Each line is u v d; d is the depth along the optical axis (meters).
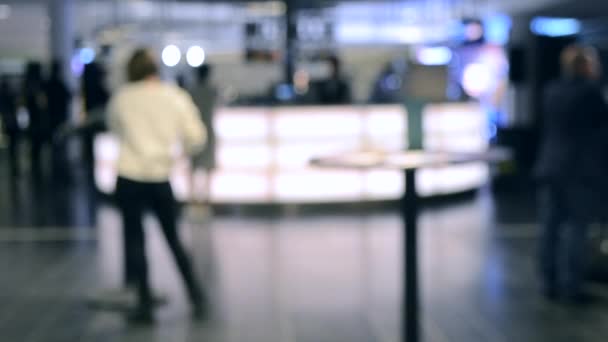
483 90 16.02
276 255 6.75
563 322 4.75
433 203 9.84
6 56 27.31
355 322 4.79
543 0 14.45
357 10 20.34
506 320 4.79
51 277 6.09
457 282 5.75
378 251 6.86
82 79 13.09
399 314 4.94
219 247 7.15
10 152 13.50
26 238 7.80
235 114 9.44
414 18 21.95
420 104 3.60
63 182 12.70
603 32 15.34
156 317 4.92
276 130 9.46
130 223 4.90
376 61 24.62
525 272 6.04
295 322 4.79
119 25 19.31
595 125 4.91
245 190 9.52
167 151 4.80
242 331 4.61
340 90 10.29
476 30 15.73
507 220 8.50
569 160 4.96
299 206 9.48
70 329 4.70
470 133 10.98
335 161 3.32
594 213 5.04
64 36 15.84
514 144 12.61
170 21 22.22
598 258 5.57
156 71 4.88
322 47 13.14
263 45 12.98
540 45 15.80
